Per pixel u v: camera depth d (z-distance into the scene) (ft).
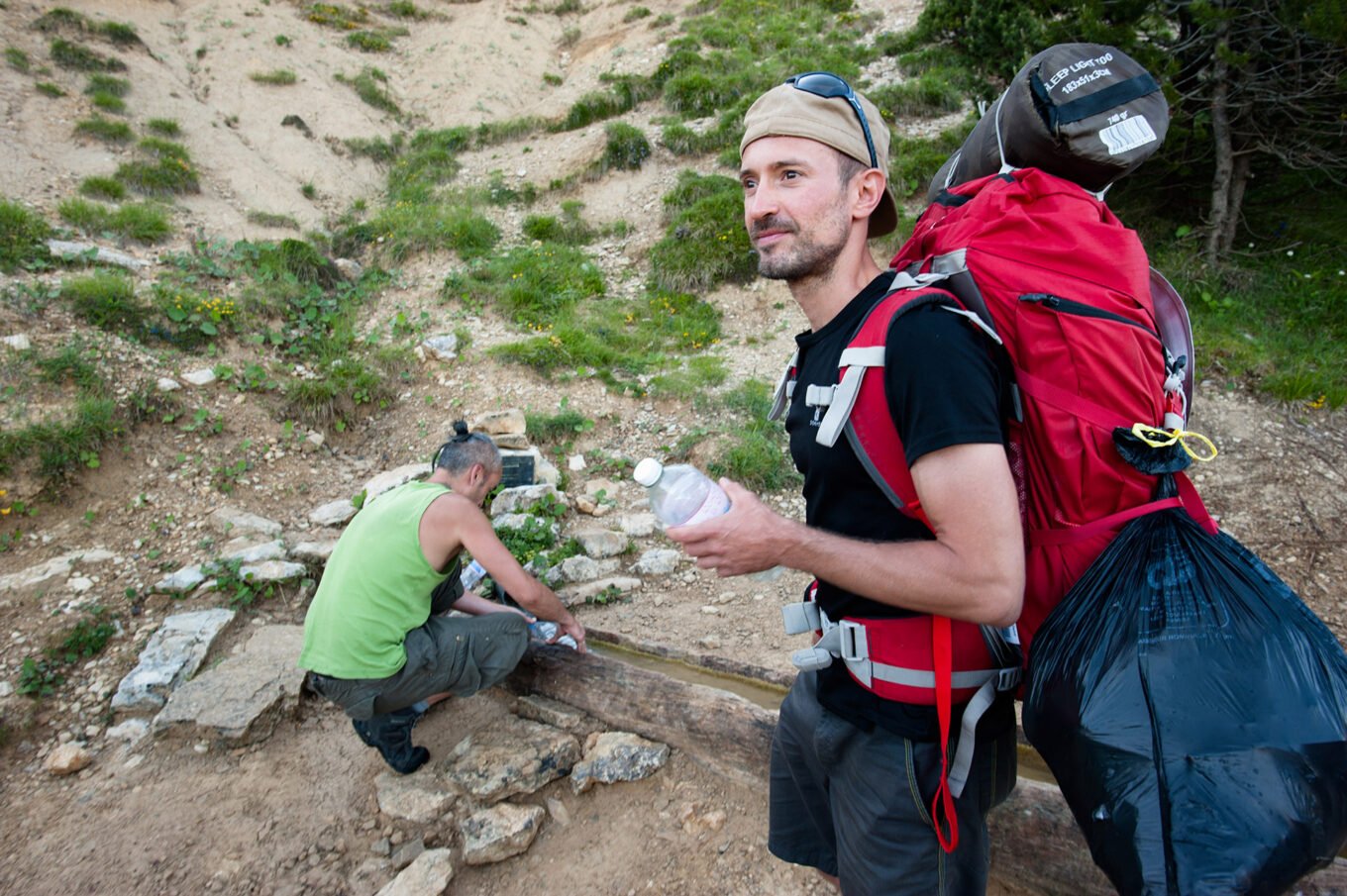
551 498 15.58
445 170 35.70
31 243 22.12
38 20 36.58
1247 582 4.07
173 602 12.76
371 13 50.26
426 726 10.46
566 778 9.39
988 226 4.65
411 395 20.54
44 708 10.77
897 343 4.18
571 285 26.43
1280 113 22.00
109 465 15.47
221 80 39.24
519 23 50.44
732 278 26.14
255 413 18.39
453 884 8.19
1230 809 3.56
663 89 38.52
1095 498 4.34
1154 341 4.38
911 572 4.05
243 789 9.51
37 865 8.52
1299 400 17.53
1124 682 3.89
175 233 26.71
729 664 11.08
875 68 36.50
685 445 18.06
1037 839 7.40
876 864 4.91
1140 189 24.36
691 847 8.40
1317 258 21.76
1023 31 27.27
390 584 8.90
